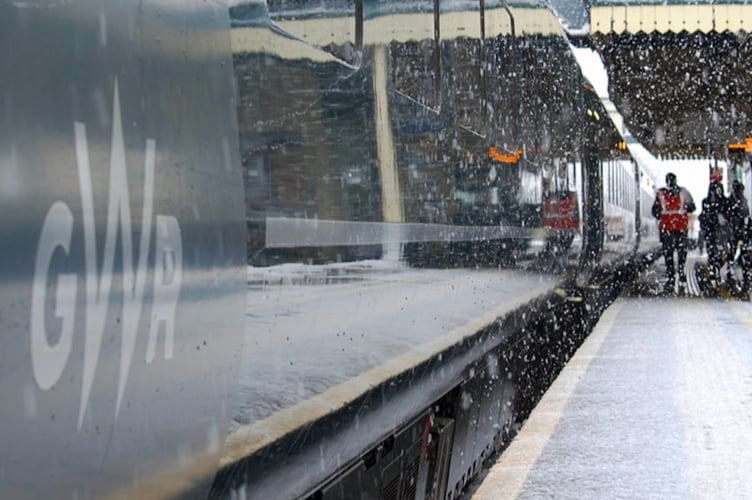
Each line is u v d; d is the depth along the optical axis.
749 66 30.78
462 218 5.80
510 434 8.81
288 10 3.19
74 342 1.96
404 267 4.50
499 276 7.13
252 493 3.05
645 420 8.51
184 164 2.44
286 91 3.15
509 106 7.70
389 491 4.76
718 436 7.93
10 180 1.79
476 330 6.34
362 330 3.90
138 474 2.23
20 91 1.82
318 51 3.44
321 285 3.42
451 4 5.63
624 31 24.09
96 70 2.07
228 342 2.69
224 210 2.67
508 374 8.30
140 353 2.21
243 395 2.82
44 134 1.89
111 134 2.11
